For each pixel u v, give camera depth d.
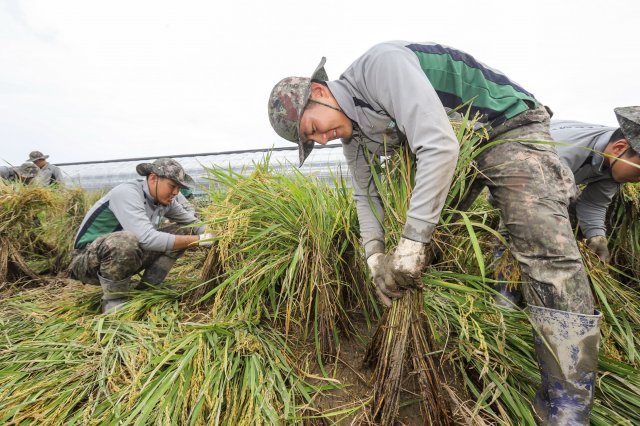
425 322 1.37
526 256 1.30
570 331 1.18
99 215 2.65
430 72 1.39
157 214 2.86
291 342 1.85
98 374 1.61
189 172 8.41
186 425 1.32
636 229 2.53
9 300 2.74
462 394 1.50
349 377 1.62
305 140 1.49
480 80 1.40
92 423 1.34
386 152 1.48
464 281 1.74
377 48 1.35
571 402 1.20
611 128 2.03
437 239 1.43
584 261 1.93
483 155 1.41
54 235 4.07
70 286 3.15
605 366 1.55
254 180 2.21
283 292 2.09
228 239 2.05
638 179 1.93
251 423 1.32
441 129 1.12
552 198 1.26
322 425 1.41
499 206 1.40
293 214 1.96
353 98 1.40
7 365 1.75
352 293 2.07
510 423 1.32
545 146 1.33
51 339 1.97
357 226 1.98
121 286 2.44
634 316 2.00
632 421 1.38
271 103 1.53
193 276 2.90
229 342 1.72
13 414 1.40
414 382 1.53
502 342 1.62
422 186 1.15
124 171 9.27
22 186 3.76
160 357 1.63
